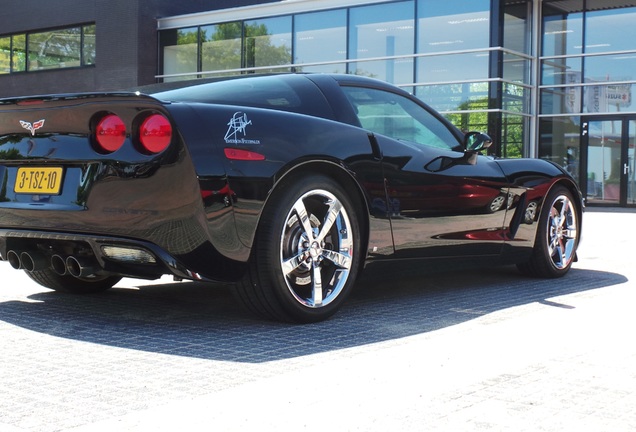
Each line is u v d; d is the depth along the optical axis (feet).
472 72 50.98
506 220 14.56
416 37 52.75
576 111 54.44
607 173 53.78
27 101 10.12
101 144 9.87
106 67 65.62
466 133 13.56
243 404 7.12
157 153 9.51
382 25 53.93
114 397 7.34
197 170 9.48
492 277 15.94
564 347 9.60
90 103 9.76
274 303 10.46
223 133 9.79
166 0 65.31
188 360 8.77
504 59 51.08
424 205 12.55
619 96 53.11
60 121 10.08
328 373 8.26
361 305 12.44
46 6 68.90
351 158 11.24
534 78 54.75
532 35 54.44
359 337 10.07
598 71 53.72
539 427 6.57
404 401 7.27
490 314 11.79
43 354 9.01
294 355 9.05
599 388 7.80
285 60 58.13
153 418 6.69
